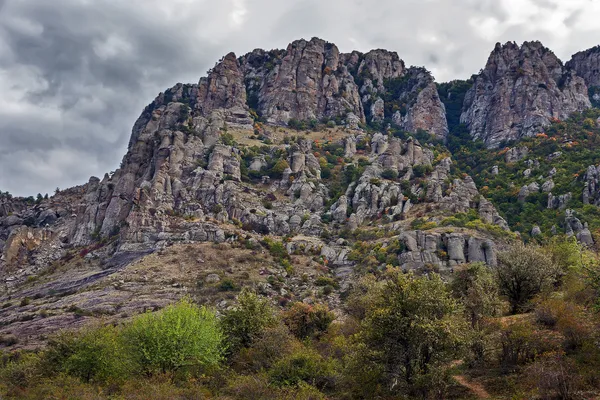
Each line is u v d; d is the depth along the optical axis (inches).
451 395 1226.0
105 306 3004.4
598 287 1467.8
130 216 4345.5
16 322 3031.5
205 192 4798.2
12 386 1572.3
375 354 1223.5
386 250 3713.1
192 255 3725.4
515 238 3740.2
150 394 1327.5
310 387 1362.0
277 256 3791.8
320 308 2268.7
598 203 4200.3
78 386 1450.5
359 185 5024.6
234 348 1886.1
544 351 1279.5
